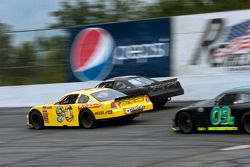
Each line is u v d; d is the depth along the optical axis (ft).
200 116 70.90
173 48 114.73
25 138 80.74
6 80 138.21
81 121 86.58
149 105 88.99
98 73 124.57
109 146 65.51
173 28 114.52
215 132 70.90
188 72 113.09
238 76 107.04
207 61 110.83
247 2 199.11
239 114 66.54
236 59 107.34
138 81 104.73
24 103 135.54
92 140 72.23
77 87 127.44
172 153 56.85
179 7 210.79
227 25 108.58
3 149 70.74
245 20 106.42
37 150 67.26
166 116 92.32
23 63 135.03
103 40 123.75
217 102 69.56
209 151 56.34
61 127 91.97
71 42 128.06
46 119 91.91
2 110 130.11
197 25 111.86
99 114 84.23
